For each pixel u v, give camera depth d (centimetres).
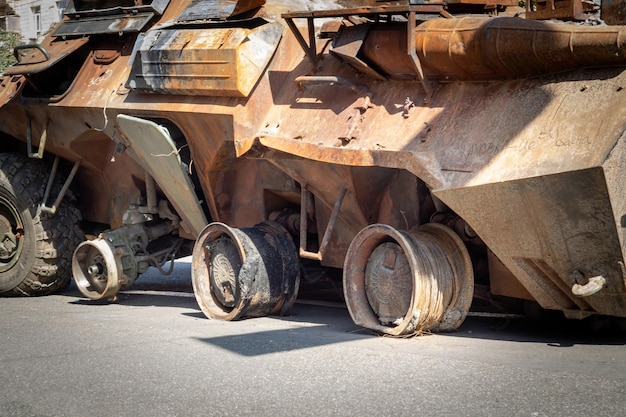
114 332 883
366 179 905
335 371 681
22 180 1277
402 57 863
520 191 728
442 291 821
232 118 998
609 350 745
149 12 1166
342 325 918
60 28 1280
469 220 786
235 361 727
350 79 941
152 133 1063
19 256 1287
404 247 811
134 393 655
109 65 1198
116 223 1278
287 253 996
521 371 654
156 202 1195
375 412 584
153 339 836
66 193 1300
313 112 952
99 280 1170
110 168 1252
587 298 770
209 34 1042
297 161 946
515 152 754
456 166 790
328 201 969
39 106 1235
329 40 986
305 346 771
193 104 1042
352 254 861
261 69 1005
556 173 694
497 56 794
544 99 769
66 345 827
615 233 701
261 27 1027
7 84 1312
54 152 1277
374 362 702
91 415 612
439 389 622
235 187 1097
